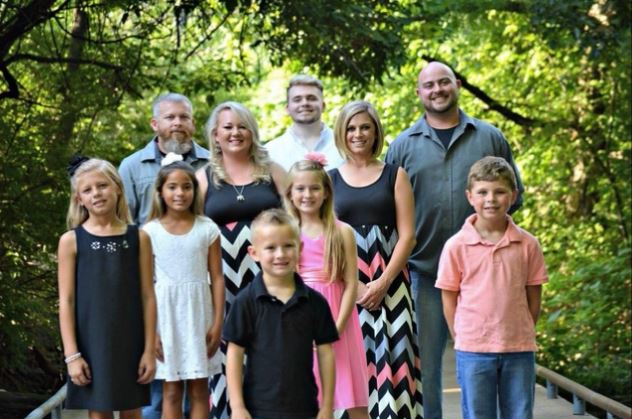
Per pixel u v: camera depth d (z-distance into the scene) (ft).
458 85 21.48
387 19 39.81
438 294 21.33
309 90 22.44
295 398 15.12
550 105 60.18
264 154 19.57
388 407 19.20
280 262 15.15
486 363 17.95
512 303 17.99
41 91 33.65
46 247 31.01
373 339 19.52
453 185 21.26
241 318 15.21
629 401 34.50
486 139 21.43
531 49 58.90
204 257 18.58
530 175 59.98
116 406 16.39
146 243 16.85
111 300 16.48
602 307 44.34
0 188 29.86
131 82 36.70
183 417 19.71
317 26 36.86
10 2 27.94
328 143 22.66
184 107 21.15
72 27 35.63
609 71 54.80
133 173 21.15
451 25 51.29
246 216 19.26
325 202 18.29
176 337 18.31
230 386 15.17
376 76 42.01
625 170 55.06
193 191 18.45
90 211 16.60
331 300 18.17
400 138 21.84
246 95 70.03
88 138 34.14
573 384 26.63
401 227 19.66
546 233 59.31
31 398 30.60
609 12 42.09
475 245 18.17
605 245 55.67
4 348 31.07
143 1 30.53
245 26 38.52
